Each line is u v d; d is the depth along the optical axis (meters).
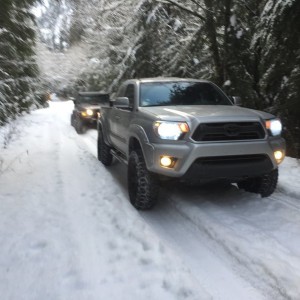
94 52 19.64
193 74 13.78
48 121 20.78
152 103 6.38
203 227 5.02
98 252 4.18
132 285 3.53
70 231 4.73
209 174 5.06
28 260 3.98
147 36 14.84
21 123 17.30
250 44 9.62
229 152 5.07
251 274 3.85
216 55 10.98
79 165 8.69
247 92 9.95
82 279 3.62
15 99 15.70
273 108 9.45
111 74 18.14
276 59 8.91
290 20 7.95
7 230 4.75
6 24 10.45
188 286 3.49
